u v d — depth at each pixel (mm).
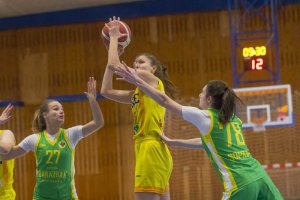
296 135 12680
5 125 14688
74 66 14688
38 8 14328
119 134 14258
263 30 13430
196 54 14102
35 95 14797
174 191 13148
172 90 5719
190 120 4832
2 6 13930
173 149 13133
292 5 13781
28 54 14898
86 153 14344
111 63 5484
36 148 5887
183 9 14133
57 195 5828
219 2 13969
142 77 5285
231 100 4898
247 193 4711
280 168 12086
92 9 14523
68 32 14758
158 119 5359
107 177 14203
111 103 14359
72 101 14570
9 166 6355
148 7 14281
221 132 4832
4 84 14930
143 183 5207
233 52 13188
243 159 4844
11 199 6418
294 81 13648
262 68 12805
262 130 11695
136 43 14359
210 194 13055
